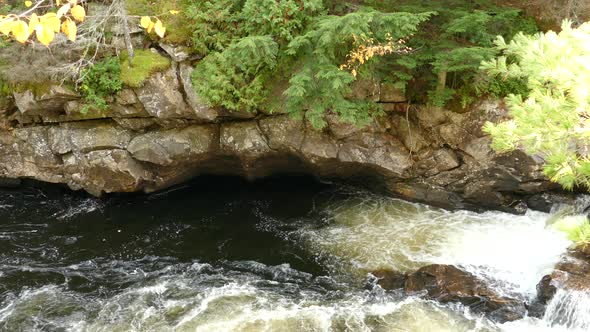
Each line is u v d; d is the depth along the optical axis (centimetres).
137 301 957
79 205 1271
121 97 1120
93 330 879
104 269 1052
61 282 1003
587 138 537
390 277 1027
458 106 1223
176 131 1199
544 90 602
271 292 995
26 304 937
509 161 1177
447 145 1250
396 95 1238
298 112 1067
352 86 1173
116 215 1245
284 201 1335
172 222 1230
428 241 1145
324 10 1085
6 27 371
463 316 918
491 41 1134
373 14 947
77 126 1188
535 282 984
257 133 1211
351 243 1152
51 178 1239
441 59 1059
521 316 907
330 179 1405
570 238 518
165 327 889
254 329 890
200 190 1374
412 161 1258
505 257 1073
